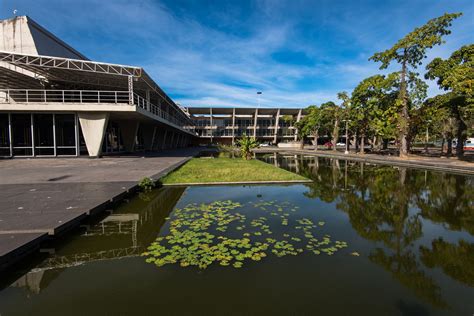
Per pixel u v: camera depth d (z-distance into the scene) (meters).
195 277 3.39
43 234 4.09
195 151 33.56
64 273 3.52
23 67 17.05
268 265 3.72
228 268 3.62
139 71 17.45
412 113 23.66
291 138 69.88
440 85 19.89
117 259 3.91
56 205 5.62
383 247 4.43
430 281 3.38
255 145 21.89
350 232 5.12
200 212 6.30
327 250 4.26
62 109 17.03
